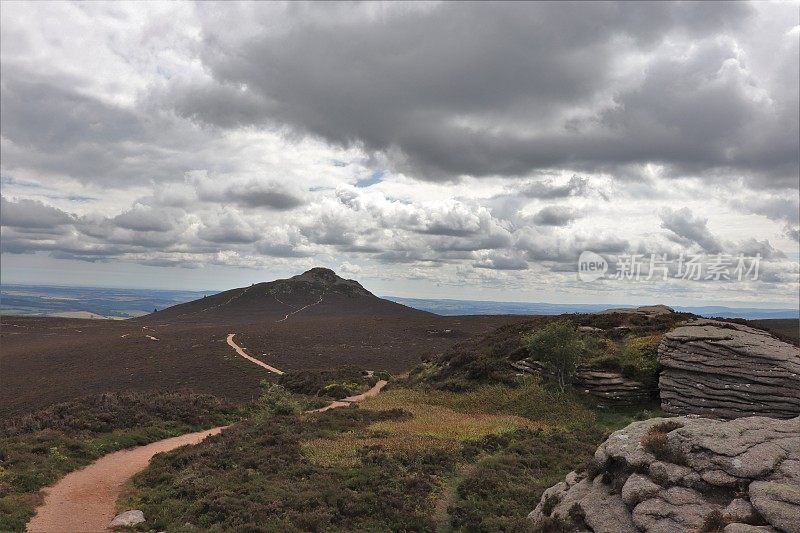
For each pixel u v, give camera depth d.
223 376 68.88
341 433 30.84
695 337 35.81
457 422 34.56
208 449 25.72
